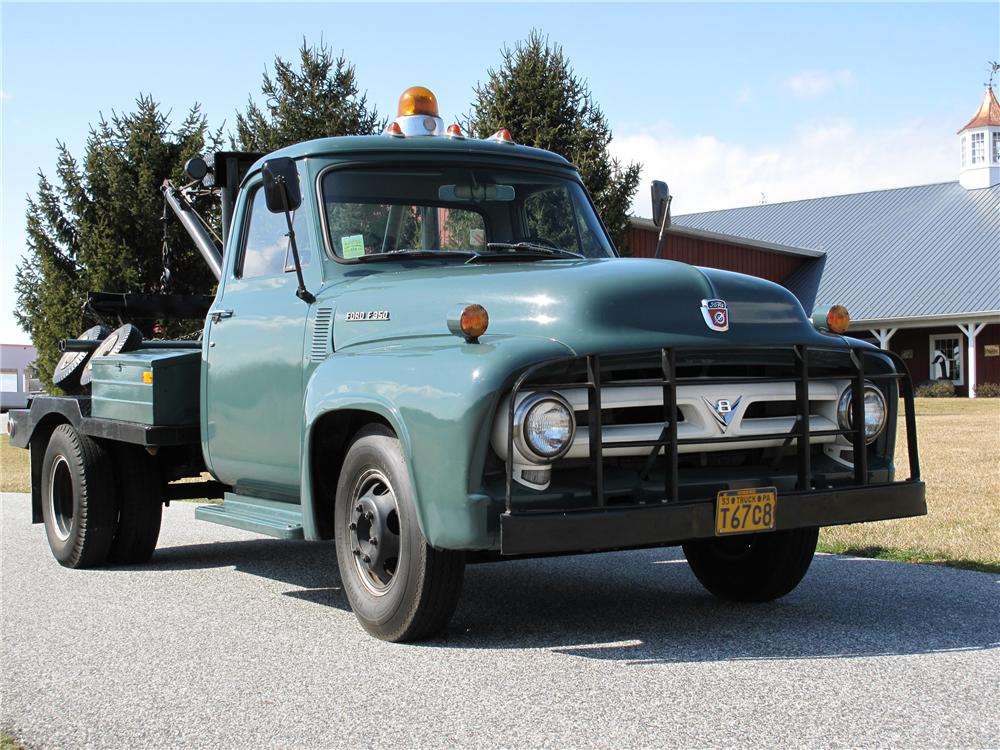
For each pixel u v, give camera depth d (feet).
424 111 19.34
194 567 22.70
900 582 18.99
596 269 14.76
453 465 13.25
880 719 11.34
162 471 22.81
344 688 12.96
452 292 15.23
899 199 136.87
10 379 150.30
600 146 66.28
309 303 17.19
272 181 16.26
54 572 22.17
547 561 22.65
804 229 137.80
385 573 15.19
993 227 123.75
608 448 13.56
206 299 27.50
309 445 15.98
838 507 14.69
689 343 13.92
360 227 17.58
